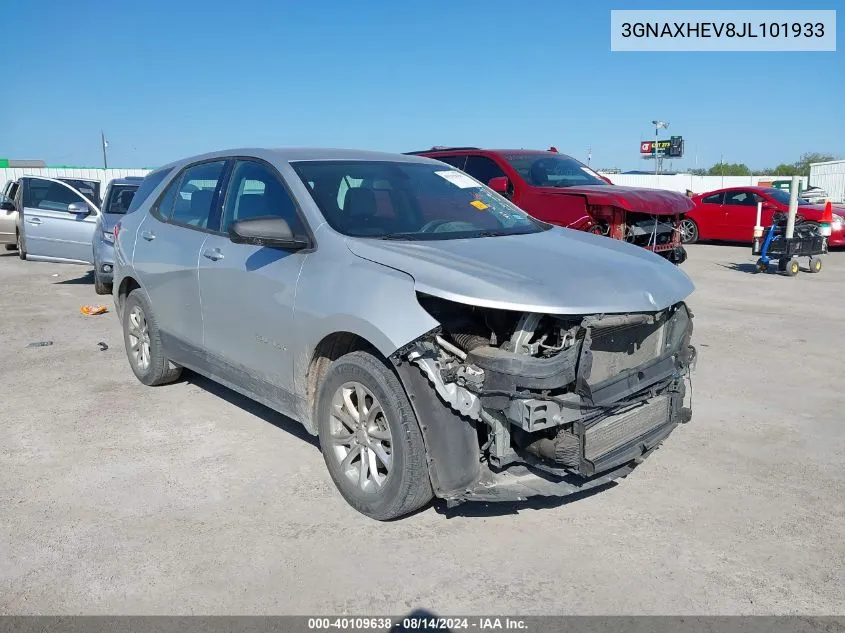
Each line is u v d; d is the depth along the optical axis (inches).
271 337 165.9
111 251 402.9
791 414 211.6
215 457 178.5
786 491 161.5
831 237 648.4
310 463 175.3
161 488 161.6
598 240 179.0
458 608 119.1
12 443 187.2
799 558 134.4
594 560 133.3
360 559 133.2
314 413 162.2
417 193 183.3
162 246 211.6
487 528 144.9
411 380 133.2
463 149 434.6
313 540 139.8
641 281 146.3
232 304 179.0
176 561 132.3
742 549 137.4
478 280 133.2
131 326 237.6
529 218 195.0
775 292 424.5
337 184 172.7
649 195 374.3
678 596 122.6
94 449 183.2
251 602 120.5
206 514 149.9
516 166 408.8
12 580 126.3
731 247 695.1
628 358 145.5
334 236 155.9
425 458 136.0
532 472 145.9
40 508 152.0
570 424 133.4
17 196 477.7
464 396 132.4
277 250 167.6
